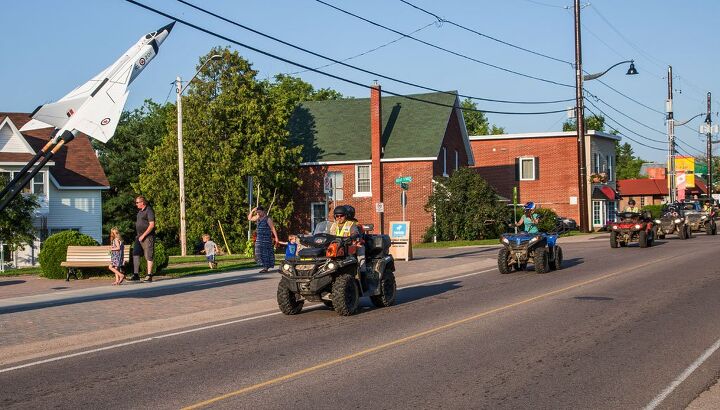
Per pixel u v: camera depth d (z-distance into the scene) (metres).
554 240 22.52
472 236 41.41
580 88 45.62
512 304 14.95
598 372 8.81
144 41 14.60
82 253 21.34
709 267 22.03
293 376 8.91
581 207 46.00
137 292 18.02
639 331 11.52
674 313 13.30
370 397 7.82
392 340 11.18
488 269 24.31
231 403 7.71
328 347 10.77
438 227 41.81
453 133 48.12
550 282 19.16
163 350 10.94
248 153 41.12
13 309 15.41
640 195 79.62
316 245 14.05
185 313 14.45
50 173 40.72
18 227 30.77
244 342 11.44
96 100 14.23
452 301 15.85
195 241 43.62
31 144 40.81
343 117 48.22
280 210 42.22
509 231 43.06
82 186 41.59
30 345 11.24
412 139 45.00
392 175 44.31
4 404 7.94
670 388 8.04
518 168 55.53
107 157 55.94
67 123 14.19
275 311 14.98
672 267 22.39
